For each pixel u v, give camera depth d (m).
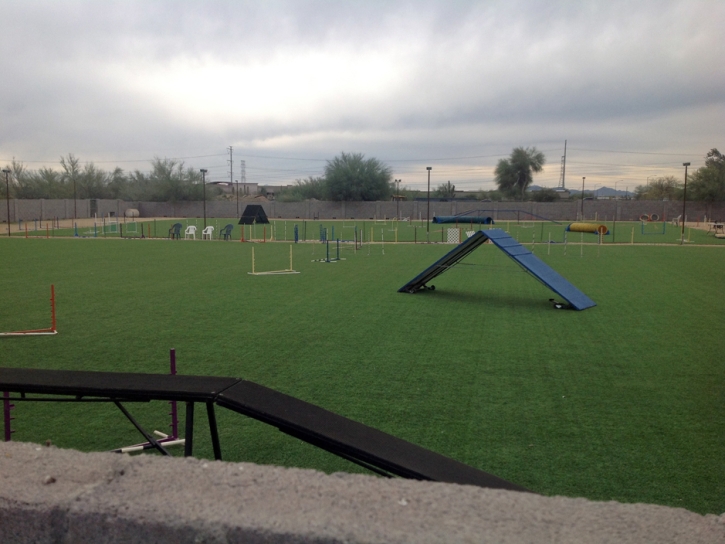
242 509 1.75
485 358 9.37
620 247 34.41
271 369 8.61
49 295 15.53
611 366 8.94
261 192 112.25
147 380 3.03
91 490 1.86
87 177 87.62
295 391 7.59
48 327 11.48
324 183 83.00
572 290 14.48
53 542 1.80
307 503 1.79
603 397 7.45
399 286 17.64
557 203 70.44
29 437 5.98
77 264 23.36
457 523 1.69
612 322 12.37
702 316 13.06
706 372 8.62
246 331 11.20
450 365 8.92
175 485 1.89
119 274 20.16
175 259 25.66
